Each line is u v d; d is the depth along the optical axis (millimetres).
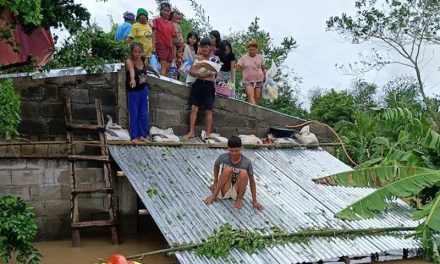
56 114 9852
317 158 11383
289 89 18922
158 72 11680
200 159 10094
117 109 10336
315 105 18484
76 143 9477
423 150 10062
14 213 6535
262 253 7555
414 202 10812
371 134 12867
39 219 9352
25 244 6656
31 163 9328
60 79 9859
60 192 9508
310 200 9414
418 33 20797
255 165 10539
